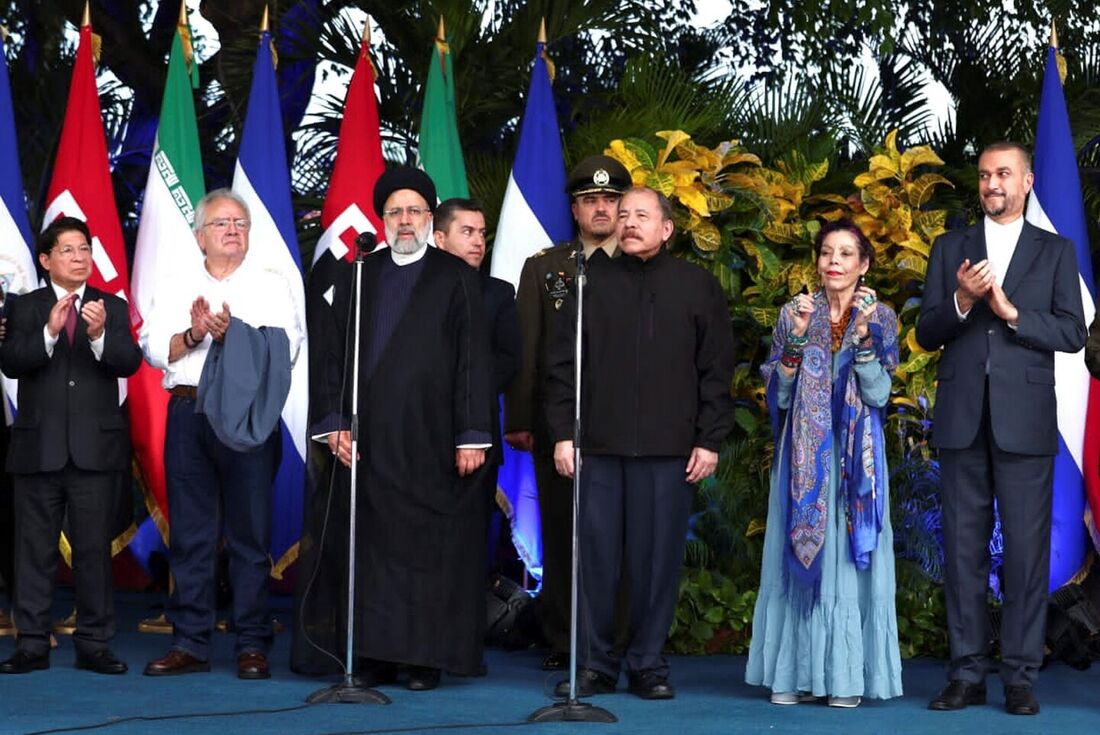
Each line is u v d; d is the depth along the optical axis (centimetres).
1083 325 732
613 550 752
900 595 909
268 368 784
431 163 1022
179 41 1002
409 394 769
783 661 736
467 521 775
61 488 816
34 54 1468
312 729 653
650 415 743
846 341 742
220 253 809
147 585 1178
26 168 1422
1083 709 732
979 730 675
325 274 791
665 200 760
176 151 987
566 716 681
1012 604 729
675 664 866
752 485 962
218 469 806
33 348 805
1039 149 923
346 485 780
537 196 982
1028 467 727
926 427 948
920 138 1250
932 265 755
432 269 785
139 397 960
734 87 1123
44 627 817
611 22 1278
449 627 764
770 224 973
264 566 808
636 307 752
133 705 710
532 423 866
